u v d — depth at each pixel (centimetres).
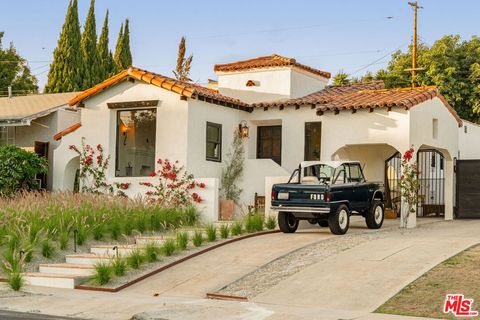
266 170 2366
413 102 2109
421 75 3959
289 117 2405
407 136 2100
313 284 1288
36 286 1443
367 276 1309
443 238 1722
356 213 2005
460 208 2511
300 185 1817
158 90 2264
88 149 2381
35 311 1154
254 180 2397
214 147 2347
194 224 2044
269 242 1722
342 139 2217
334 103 2259
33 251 1631
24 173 2452
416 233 1878
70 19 4197
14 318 1065
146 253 1564
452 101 3866
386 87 3994
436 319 1038
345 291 1229
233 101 2391
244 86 2619
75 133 2422
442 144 2380
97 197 2022
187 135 2203
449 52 3962
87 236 1781
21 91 4709
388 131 2133
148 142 2302
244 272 1427
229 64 2692
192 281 1400
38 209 1822
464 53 3972
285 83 2538
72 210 1847
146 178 2258
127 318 1099
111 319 1092
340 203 1825
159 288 1369
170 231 1947
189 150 2209
